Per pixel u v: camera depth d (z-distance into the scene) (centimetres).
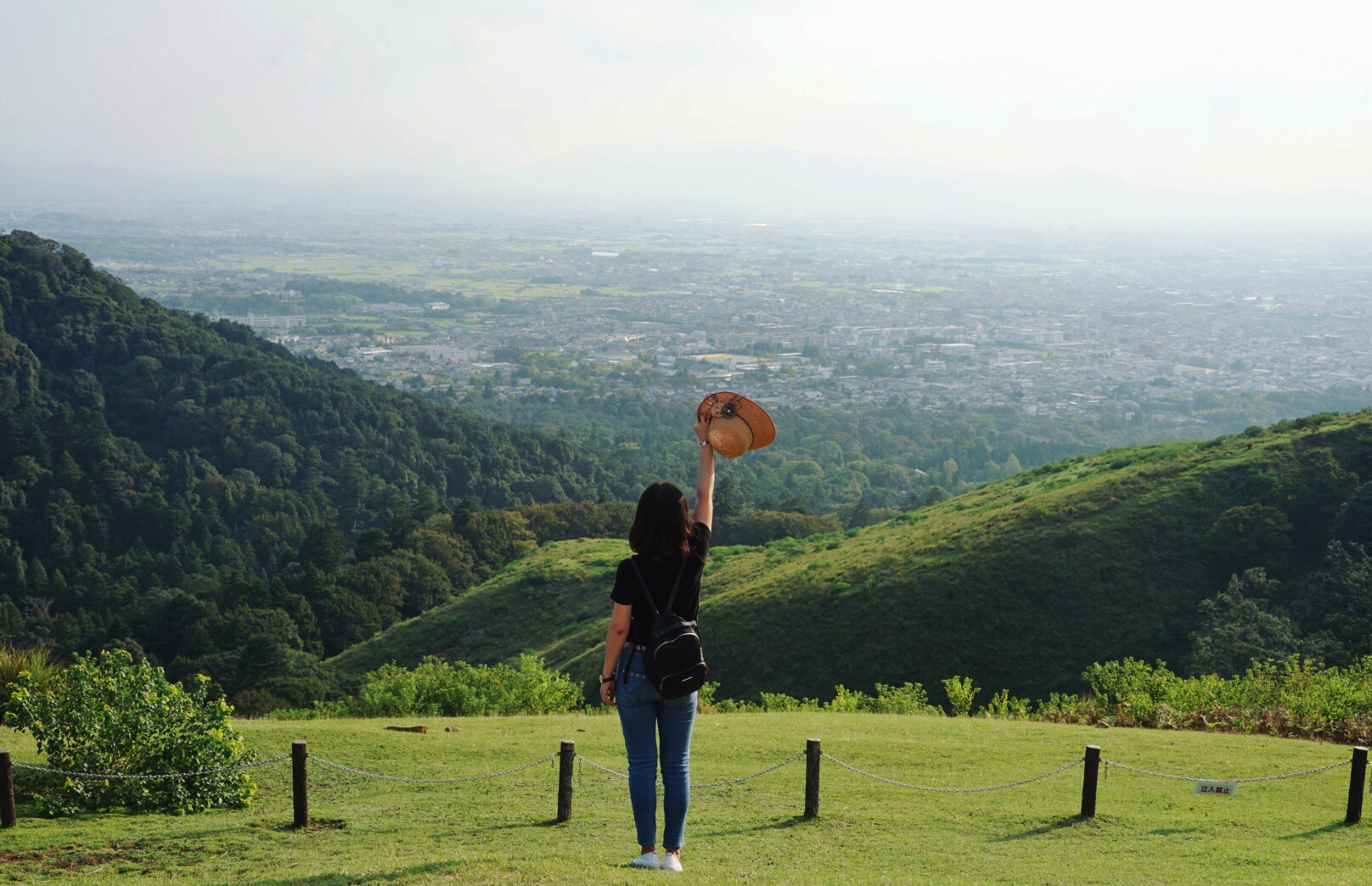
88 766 1073
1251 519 3888
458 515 9788
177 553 10506
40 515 10419
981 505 5438
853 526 10888
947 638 3753
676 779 636
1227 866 874
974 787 1263
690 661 577
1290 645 3078
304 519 12069
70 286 14875
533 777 1266
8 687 1473
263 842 939
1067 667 3559
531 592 6438
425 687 2431
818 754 1045
